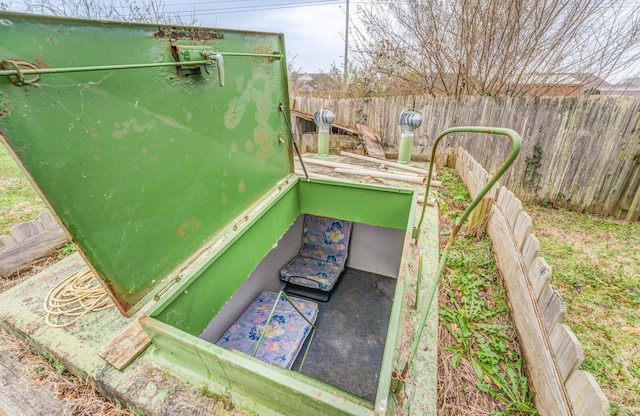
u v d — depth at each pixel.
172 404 1.03
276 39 1.98
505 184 4.32
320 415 0.83
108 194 1.05
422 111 4.58
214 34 1.42
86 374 1.18
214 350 0.93
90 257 1.02
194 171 1.47
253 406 0.98
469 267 2.28
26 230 2.50
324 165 4.13
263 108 1.98
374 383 2.10
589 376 0.99
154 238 1.29
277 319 2.42
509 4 4.05
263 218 2.03
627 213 3.62
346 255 3.33
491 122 4.17
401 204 2.33
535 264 1.52
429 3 4.63
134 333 1.32
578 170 3.79
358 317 2.74
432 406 1.01
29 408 1.17
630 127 3.35
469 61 4.84
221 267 1.59
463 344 1.62
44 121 0.82
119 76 1.01
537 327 1.39
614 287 2.43
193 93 1.36
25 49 0.75
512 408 1.32
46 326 1.42
